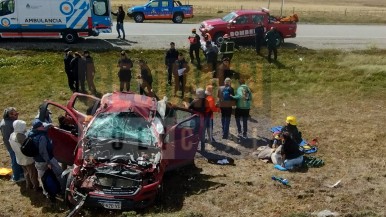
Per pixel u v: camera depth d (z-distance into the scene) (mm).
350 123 15180
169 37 26422
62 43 24359
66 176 9578
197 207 9625
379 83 19812
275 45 22016
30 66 20234
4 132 9984
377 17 40844
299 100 17469
